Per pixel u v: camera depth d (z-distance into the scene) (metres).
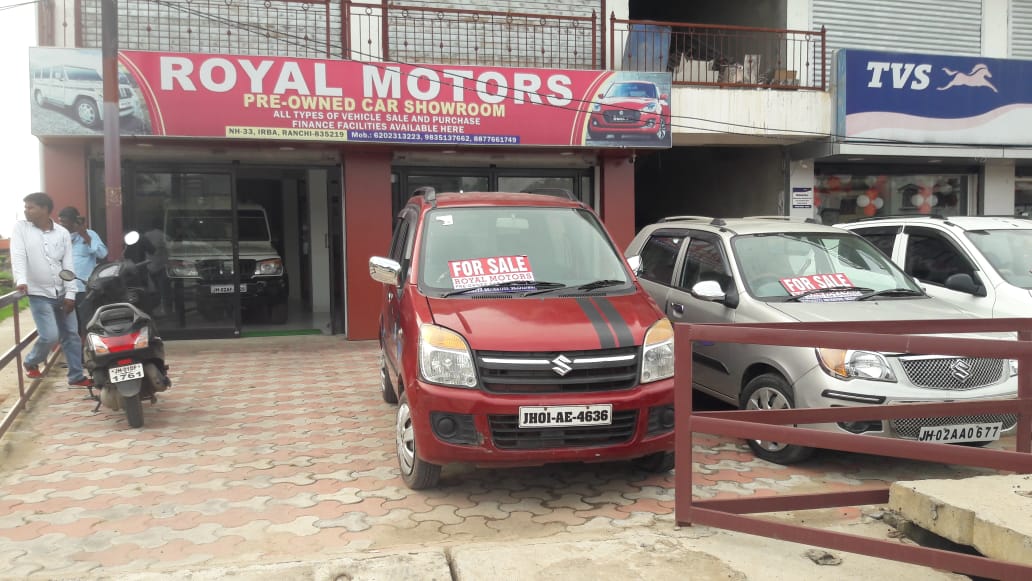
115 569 3.59
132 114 8.80
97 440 5.76
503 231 5.41
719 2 13.82
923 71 11.42
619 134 10.27
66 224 7.79
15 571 3.57
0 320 13.62
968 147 11.76
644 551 3.55
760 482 4.82
